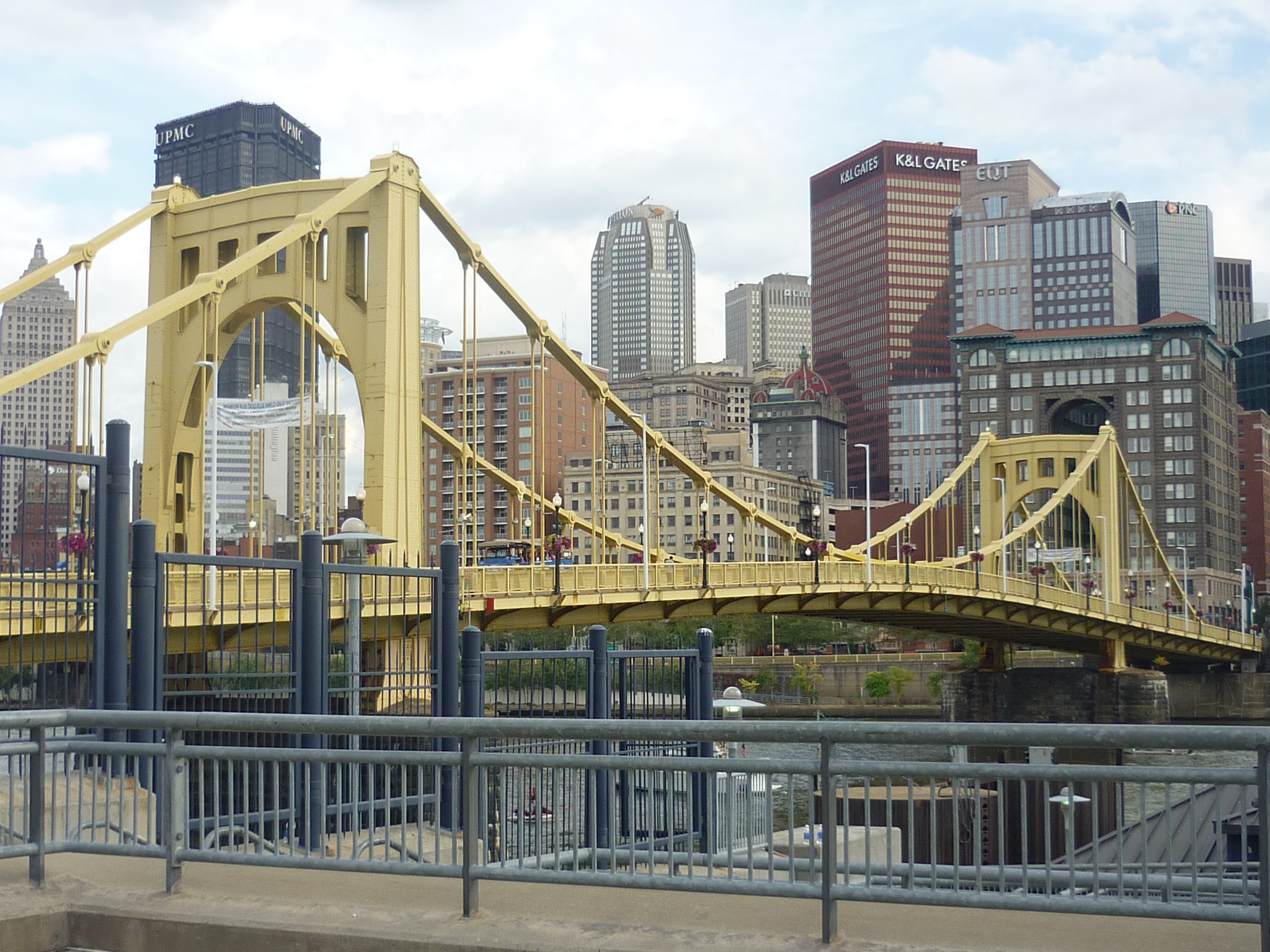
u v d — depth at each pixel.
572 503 190.75
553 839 11.53
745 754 55.03
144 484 55.41
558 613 58.34
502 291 59.62
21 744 10.17
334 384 54.22
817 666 144.38
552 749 20.23
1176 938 8.38
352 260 54.81
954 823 9.32
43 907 9.59
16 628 18.30
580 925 8.91
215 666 26.05
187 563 16.20
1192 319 199.88
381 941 8.80
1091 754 60.59
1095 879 8.17
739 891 8.79
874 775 8.53
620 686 22.25
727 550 178.38
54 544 15.40
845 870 9.31
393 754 9.48
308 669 17.44
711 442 195.62
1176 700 138.00
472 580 51.78
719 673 145.12
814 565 73.56
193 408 56.09
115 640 15.48
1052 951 8.16
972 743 8.24
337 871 10.22
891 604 83.25
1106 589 123.50
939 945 8.34
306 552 17.58
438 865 9.34
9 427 150.88
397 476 52.53
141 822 13.12
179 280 57.19
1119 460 126.94
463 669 19.25
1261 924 7.72
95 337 43.03
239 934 9.12
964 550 128.00
